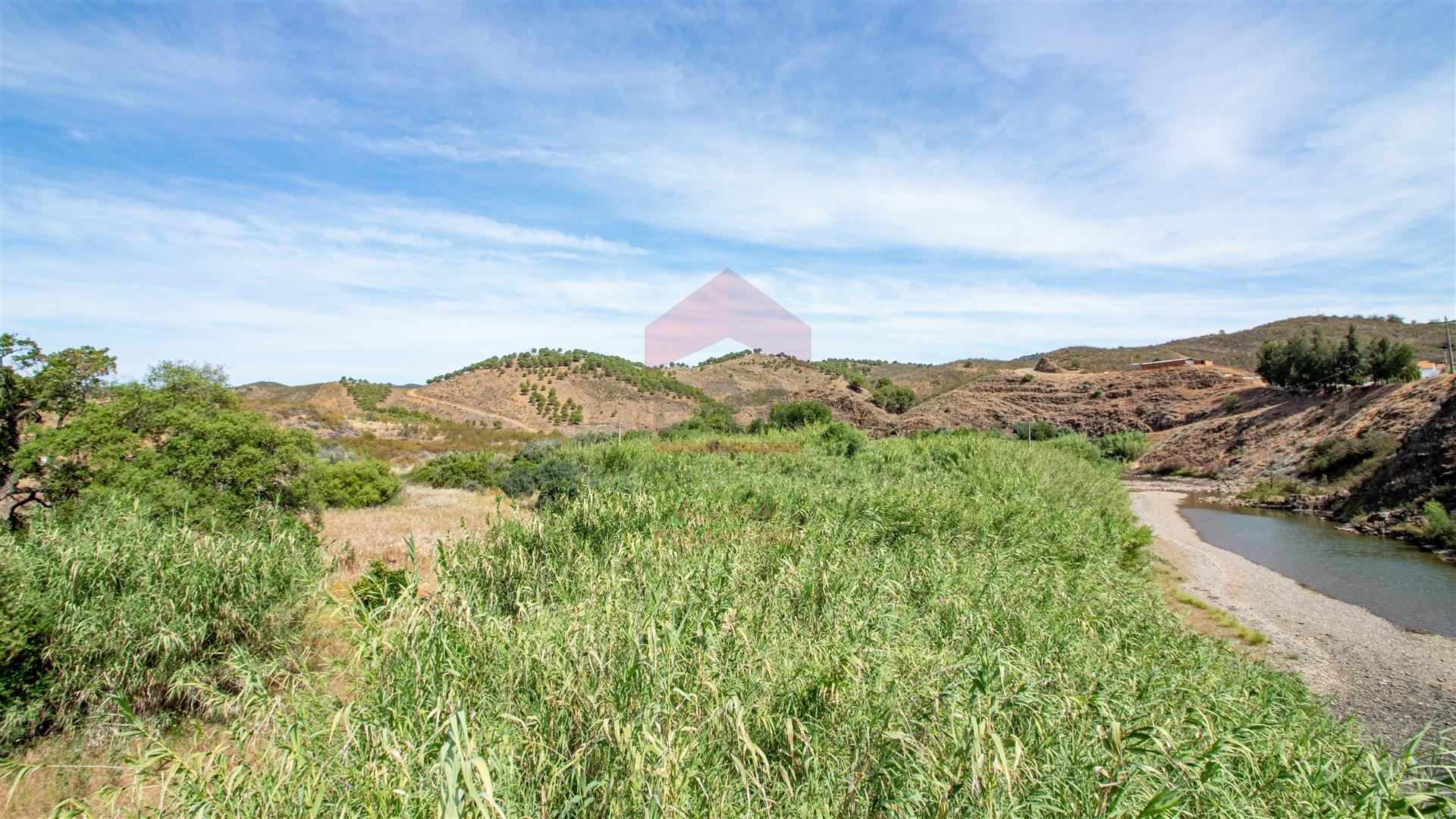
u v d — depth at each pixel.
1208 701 5.13
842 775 3.50
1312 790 3.94
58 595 5.73
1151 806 3.13
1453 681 8.82
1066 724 3.97
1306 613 11.97
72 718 5.45
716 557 6.60
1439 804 3.39
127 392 10.21
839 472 15.71
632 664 3.80
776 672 4.31
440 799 2.76
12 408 10.96
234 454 9.83
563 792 3.29
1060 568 8.71
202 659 5.96
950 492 12.19
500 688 3.99
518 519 7.80
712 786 3.34
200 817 3.06
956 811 3.22
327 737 3.71
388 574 8.10
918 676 4.37
